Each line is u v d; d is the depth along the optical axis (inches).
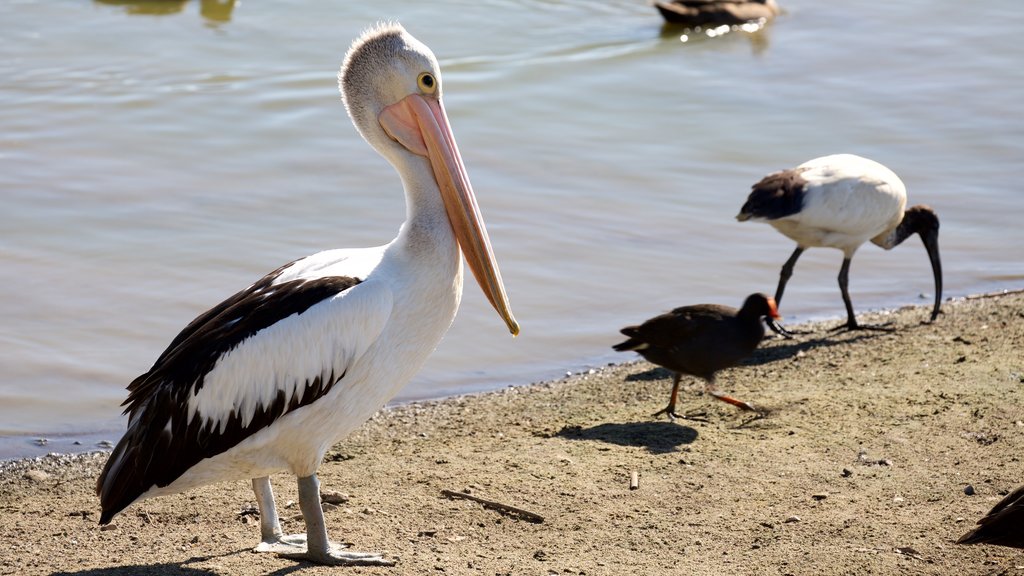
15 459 466.6
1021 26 1181.7
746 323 477.4
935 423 451.2
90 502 422.0
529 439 469.1
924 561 339.0
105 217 715.4
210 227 706.2
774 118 925.8
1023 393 476.7
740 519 377.7
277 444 332.5
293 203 746.8
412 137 355.9
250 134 869.8
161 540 366.3
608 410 506.3
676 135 884.0
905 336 578.6
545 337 591.8
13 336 570.9
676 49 1127.6
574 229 713.6
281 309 326.0
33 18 1167.0
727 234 718.5
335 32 1148.5
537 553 351.6
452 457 447.5
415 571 333.1
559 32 1182.3
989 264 687.1
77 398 519.8
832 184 601.9
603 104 957.8
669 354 475.5
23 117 892.6
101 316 595.5
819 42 1149.1
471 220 354.6
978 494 386.6
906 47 1122.0
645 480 414.6
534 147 851.4
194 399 322.7
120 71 1010.1
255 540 365.1
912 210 639.1
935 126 903.1
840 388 502.9
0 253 660.1
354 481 420.5
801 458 428.1
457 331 597.0
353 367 328.8
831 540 357.1
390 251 347.6
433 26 1184.2
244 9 1222.9
